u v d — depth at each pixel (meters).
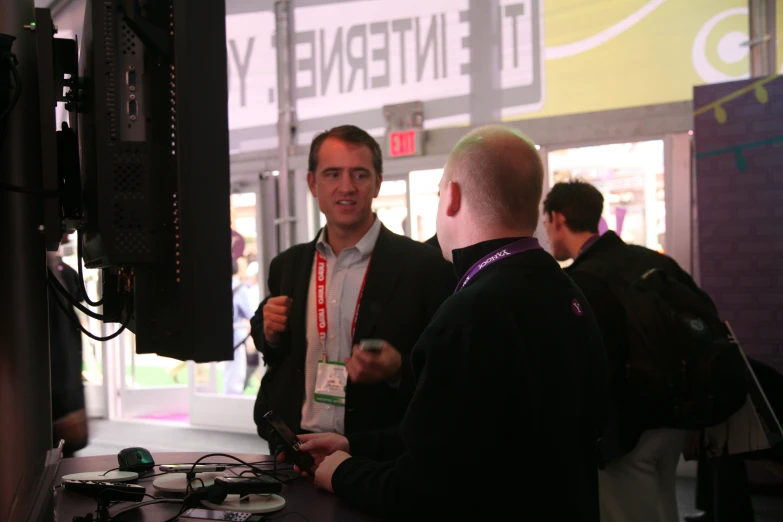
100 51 1.03
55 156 1.15
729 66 4.20
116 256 1.03
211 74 1.01
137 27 1.00
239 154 5.72
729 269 4.02
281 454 1.57
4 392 1.04
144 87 1.05
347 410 1.79
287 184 5.48
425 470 1.10
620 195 4.51
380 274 1.90
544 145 4.66
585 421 1.22
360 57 5.25
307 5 5.43
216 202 1.01
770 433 2.37
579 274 2.33
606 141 4.48
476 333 1.10
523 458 1.10
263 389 1.98
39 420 1.09
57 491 1.39
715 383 2.18
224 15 1.02
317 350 1.93
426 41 5.02
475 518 1.10
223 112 1.02
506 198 1.21
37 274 1.11
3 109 1.05
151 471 1.55
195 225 1.00
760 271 3.95
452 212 1.28
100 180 1.03
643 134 4.38
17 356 1.06
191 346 1.00
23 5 1.12
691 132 4.26
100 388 6.48
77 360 3.11
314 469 1.48
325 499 1.34
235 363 5.81
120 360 6.45
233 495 1.34
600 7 4.49
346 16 5.29
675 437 2.35
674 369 2.21
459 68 4.92
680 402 2.20
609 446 2.23
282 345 1.93
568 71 4.59
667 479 2.40
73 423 3.07
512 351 1.10
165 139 1.04
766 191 3.94
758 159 3.95
